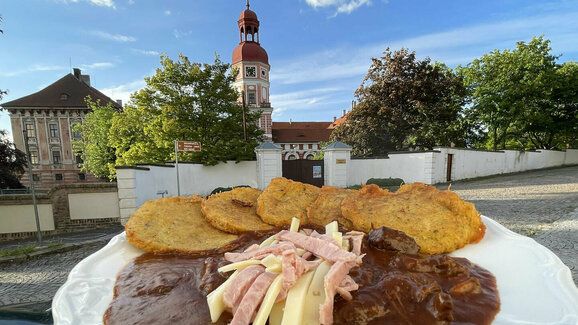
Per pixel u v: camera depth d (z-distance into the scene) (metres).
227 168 19.92
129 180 13.25
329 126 86.19
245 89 57.31
